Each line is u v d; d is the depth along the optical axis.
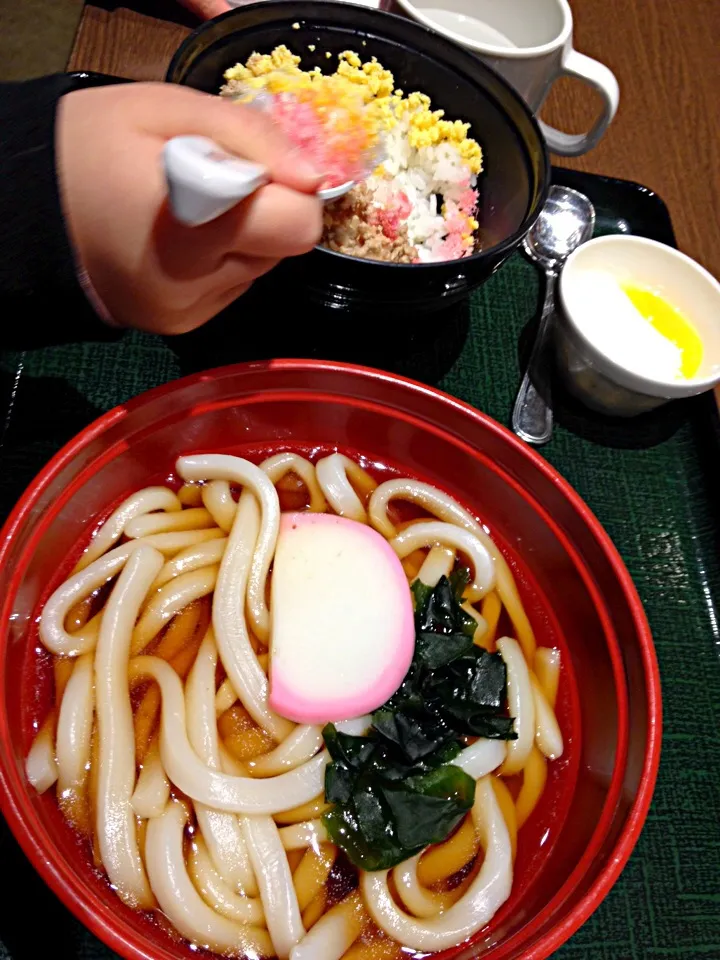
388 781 0.26
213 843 0.25
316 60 0.34
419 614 0.29
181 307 0.25
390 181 0.33
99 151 0.21
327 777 0.26
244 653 0.27
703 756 0.30
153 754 0.26
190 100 0.23
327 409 0.31
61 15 0.38
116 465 0.28
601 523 0.34
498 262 0.30
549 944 0.23
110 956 0.24
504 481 0.31
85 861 0.24
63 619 0.27
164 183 0.21
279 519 0.29
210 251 0.23
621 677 0.28
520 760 0.28
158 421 0.28
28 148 0.21
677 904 0.28
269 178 0.23
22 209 0.21
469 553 0.30
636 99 0.45
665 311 0.35
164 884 0.24
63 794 0.25
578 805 0.28
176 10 0.39
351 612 0.27
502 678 0.28
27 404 0.30
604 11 0.48
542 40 0.38
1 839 0.24
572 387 0.35
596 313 0.34
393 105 0.34
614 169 0.42
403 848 0.25
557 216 0.39
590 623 0.29
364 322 0.34
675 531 0.34
